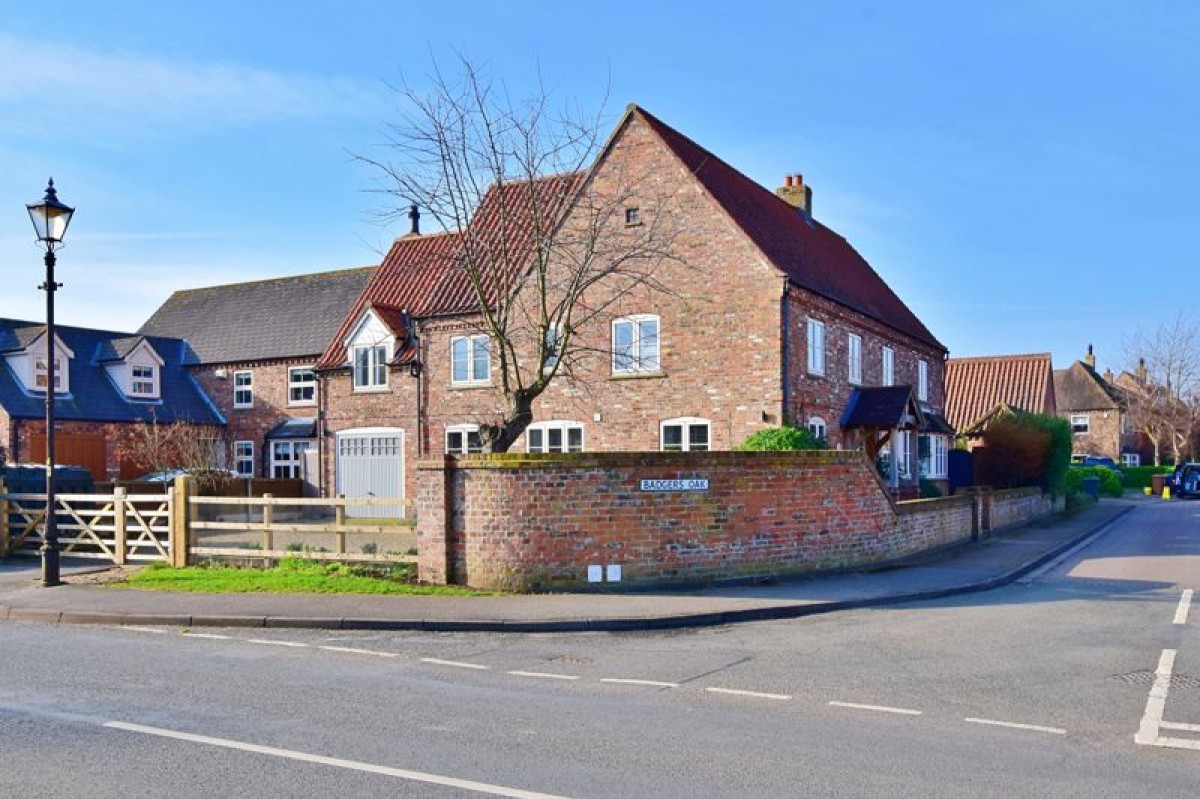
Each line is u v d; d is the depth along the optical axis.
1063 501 37.44
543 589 14.98
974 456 36.53
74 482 22.09
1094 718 8.13
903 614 13.82
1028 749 7.25
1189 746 7.34
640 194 25.31
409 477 29.73
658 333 24.95
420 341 29.44
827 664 10.34
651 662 10.53
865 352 29.72
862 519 18.52
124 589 15.39
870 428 27.38
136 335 38.97
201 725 7.83
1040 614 13.66
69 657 10.84
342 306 39.50
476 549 15.22
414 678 9.73
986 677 9.66
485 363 28.33
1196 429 63.78
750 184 31.75
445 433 28.89
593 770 6.67
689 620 13.04
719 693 9.03
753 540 16.47
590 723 7.92
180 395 39.69
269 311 41.16
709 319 24.41
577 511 15.12
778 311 23.59
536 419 26.52
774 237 26.94
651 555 15.49
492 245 19.78
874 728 7.80
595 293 25.62
